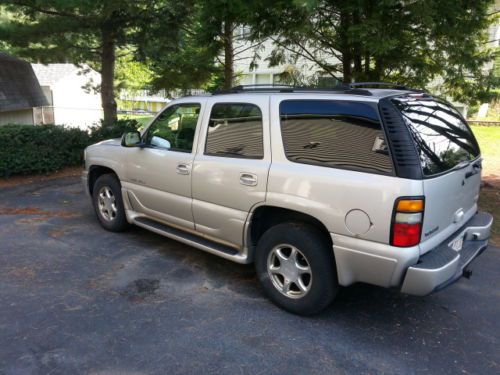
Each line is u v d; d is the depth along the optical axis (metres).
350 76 7.23
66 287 4.06
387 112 3.07
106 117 12.95
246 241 3.90
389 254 2.98
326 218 3.25
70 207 6.87
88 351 3.09
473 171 3.73
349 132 3.21
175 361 3.01
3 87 13.89
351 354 3.13
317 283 3.42
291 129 3.53
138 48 12.05
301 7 5.20
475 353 3.18
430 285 2.95
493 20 6.86
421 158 3.01
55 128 9.84
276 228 3.64
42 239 5.36
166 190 4.59
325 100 3.38
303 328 3.45
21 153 8.98
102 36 11.64
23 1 9.27
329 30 6.93
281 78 8.27
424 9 5.66
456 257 3.14
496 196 7.93
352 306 3.83
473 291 4.19
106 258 4.79
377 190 2.99
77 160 10.10
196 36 8.58
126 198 5.21
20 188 8.20
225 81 10.20
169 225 4.77
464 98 7.04
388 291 4.13
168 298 3.90
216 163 4.00
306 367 2.97
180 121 4.51
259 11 6.39
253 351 3.14
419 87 7.03
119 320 3.51
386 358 3.09
